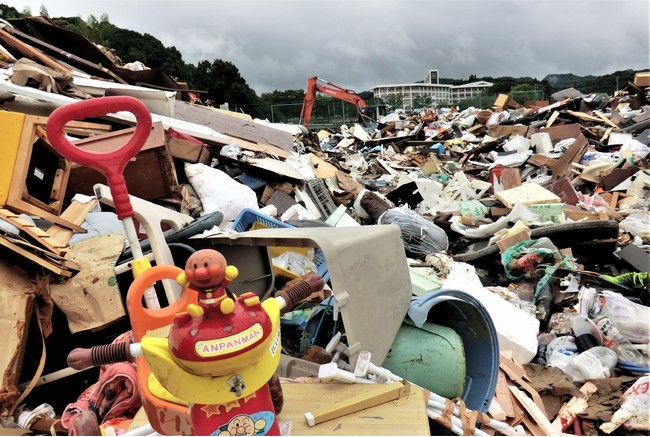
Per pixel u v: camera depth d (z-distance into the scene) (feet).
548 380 11.80
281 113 101.65
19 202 12.44
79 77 26.37
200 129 25.18
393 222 20.61
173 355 5.35
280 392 7.32
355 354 8.32
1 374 9.61
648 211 25.46
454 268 16.72
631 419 10.37
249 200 17.92
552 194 25.77
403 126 71.77
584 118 53.62
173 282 9.93
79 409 8.98
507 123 59.36
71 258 11.38
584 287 16.17
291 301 6.24
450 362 9.11
